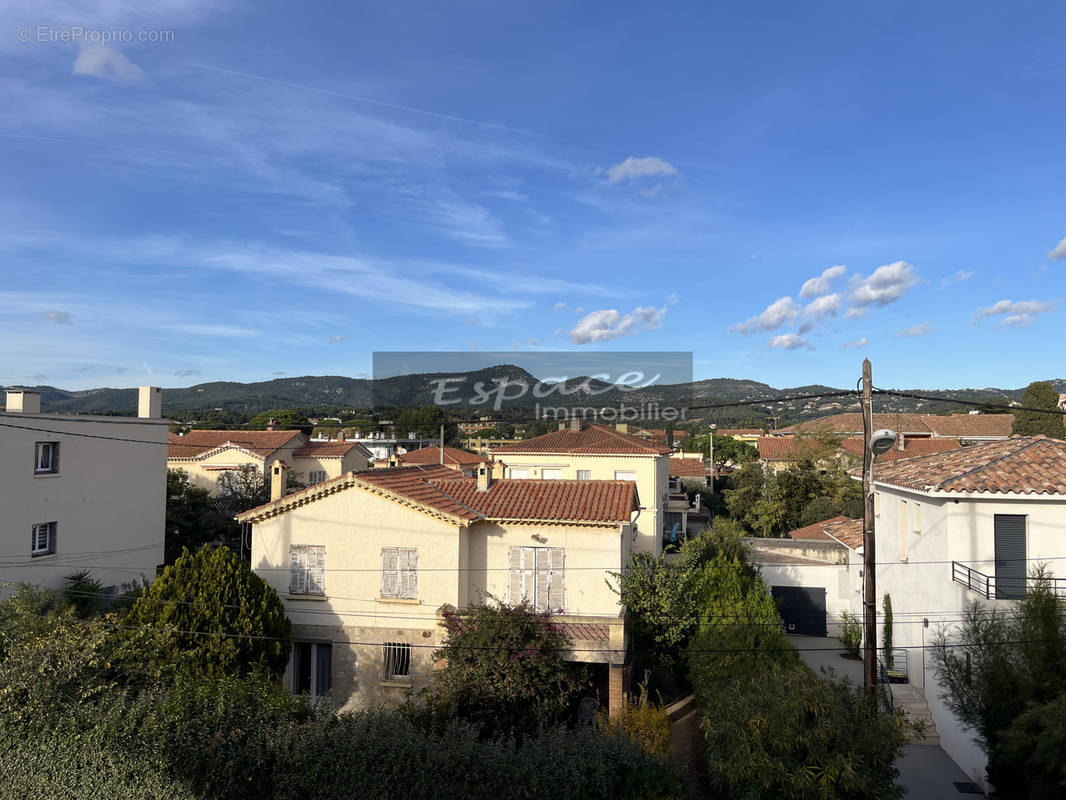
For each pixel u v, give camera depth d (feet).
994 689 40.81
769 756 39.04
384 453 179.52
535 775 43.01
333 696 62.69
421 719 51.75
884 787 39.04
